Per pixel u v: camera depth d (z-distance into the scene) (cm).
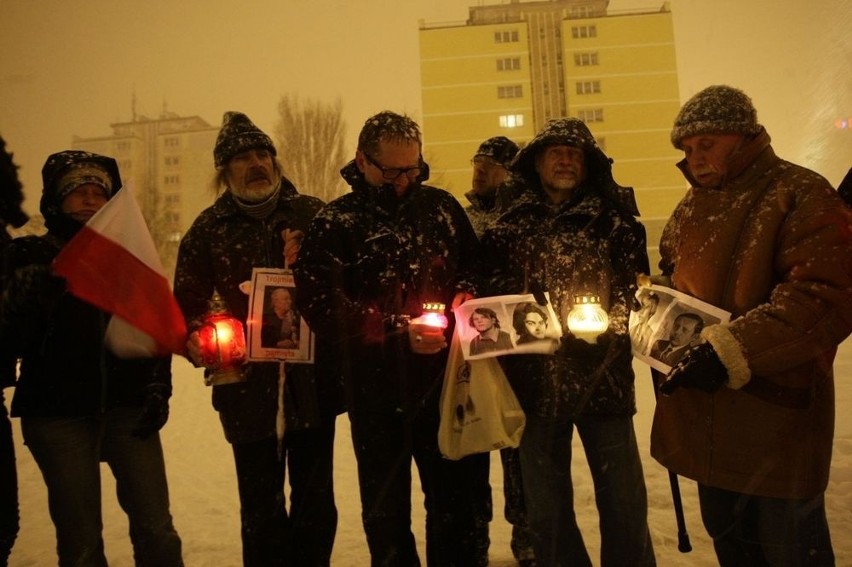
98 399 237
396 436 235
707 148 218
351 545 332
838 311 187
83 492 233
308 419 257
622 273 245
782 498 198
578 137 249
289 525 264
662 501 366
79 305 242
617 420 237
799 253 192
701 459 213
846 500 344
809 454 199
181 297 267
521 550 296
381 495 230
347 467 490
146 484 248
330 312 229
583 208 250
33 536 373
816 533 201
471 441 229
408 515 236
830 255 188
